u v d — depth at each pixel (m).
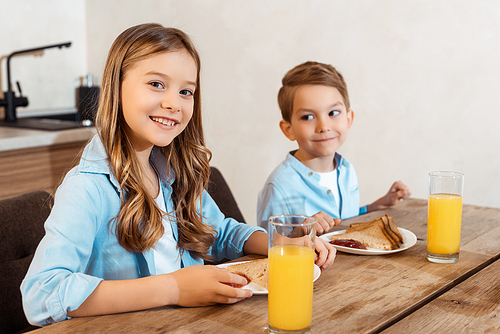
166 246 1.00
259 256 0.97
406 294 0.76
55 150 2.20
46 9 2.97
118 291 0.69
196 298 0.70
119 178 0.89
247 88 2.59
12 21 2.80
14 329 1.01
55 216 0.79
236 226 1.08
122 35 0.90
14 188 2.04
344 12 2.24
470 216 1.27
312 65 1.42
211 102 2.73
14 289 1.02
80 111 2.76
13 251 1.04
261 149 2.60
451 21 1.99
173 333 0.62
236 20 2.57
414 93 2.12
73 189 0.84
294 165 1.46
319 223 1.12
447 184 0.91
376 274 0.85
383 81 2.19
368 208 1.50
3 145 1.96
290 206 1.42
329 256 0.89
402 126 2.17
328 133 1.40
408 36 2.10
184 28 2.76
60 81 3.10
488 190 1.99
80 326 0.65
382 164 2.24
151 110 0.87
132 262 0.91
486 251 0.99
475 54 1.96
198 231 1.04
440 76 2.05
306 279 0.61
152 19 2.88
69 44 2.46
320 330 0.63
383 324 0.65
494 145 1.96
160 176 1.05
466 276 0.86
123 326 0.65
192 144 1.05
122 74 0.89
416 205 1.42
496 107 1.94
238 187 2.71
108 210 0.88
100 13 3.10
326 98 1.38
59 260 0.73
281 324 0.61
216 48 2.66
